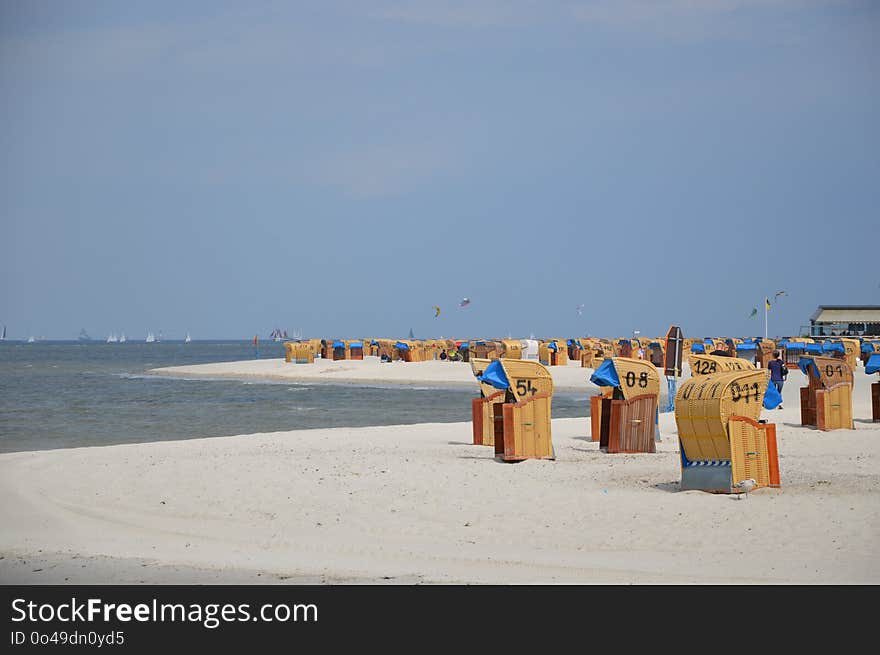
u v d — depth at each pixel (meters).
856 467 38.22
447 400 92.50
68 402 91.31
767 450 32.47
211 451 45.31
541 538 26.94
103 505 32.41
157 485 35.25
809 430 53.03
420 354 162.50
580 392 104.19
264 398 96.06
